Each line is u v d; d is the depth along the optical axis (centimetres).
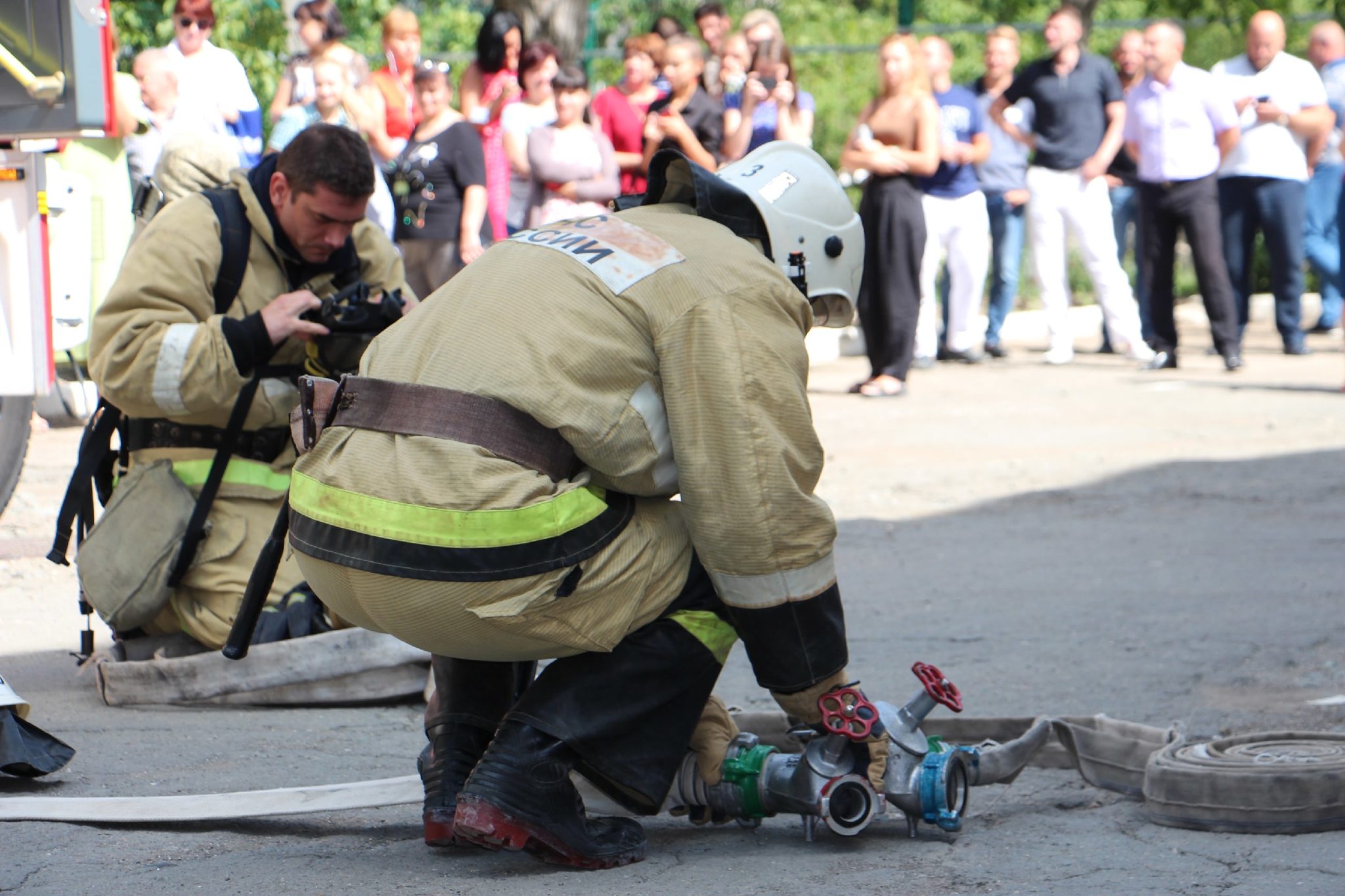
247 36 3281
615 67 3881
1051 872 714
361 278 1081
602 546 690
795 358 704
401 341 708
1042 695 1062
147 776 879
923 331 3133
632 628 706
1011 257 3306
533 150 2539
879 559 1548
